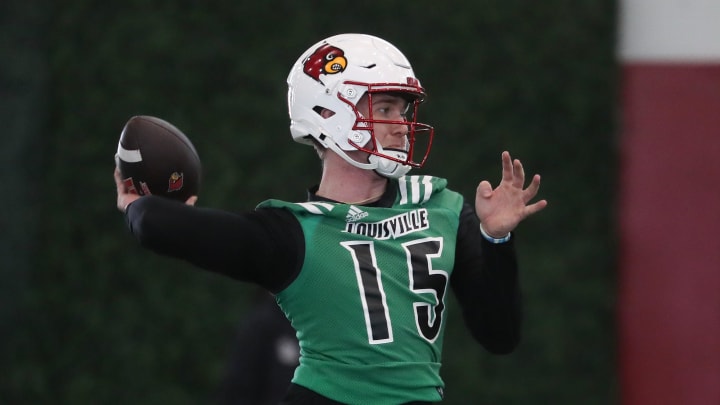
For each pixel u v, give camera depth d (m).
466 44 23.58
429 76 23.59
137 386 23.89
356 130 10.37
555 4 23.52
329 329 9.88
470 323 10.98
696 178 23.53
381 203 10.41
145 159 10.64
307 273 9.86
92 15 24.48
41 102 24.52
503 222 10.13
